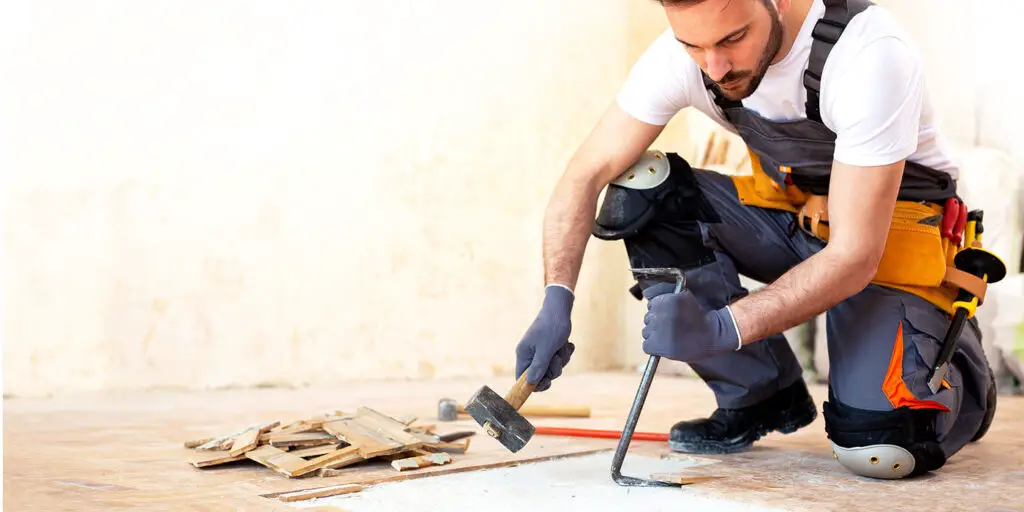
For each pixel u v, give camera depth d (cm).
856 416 184
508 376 495
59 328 376
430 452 209
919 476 188
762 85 184
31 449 230
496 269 499
